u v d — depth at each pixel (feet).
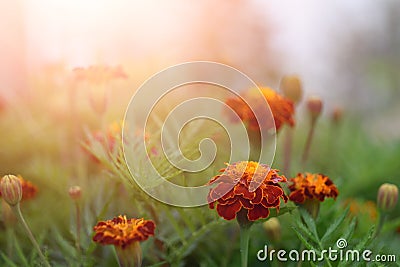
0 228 1.88
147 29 2.74
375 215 1.97
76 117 2.08
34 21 2.58
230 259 1.86
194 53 2.84
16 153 2.31
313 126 2.03
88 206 1.81
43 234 1.80
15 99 2.43
